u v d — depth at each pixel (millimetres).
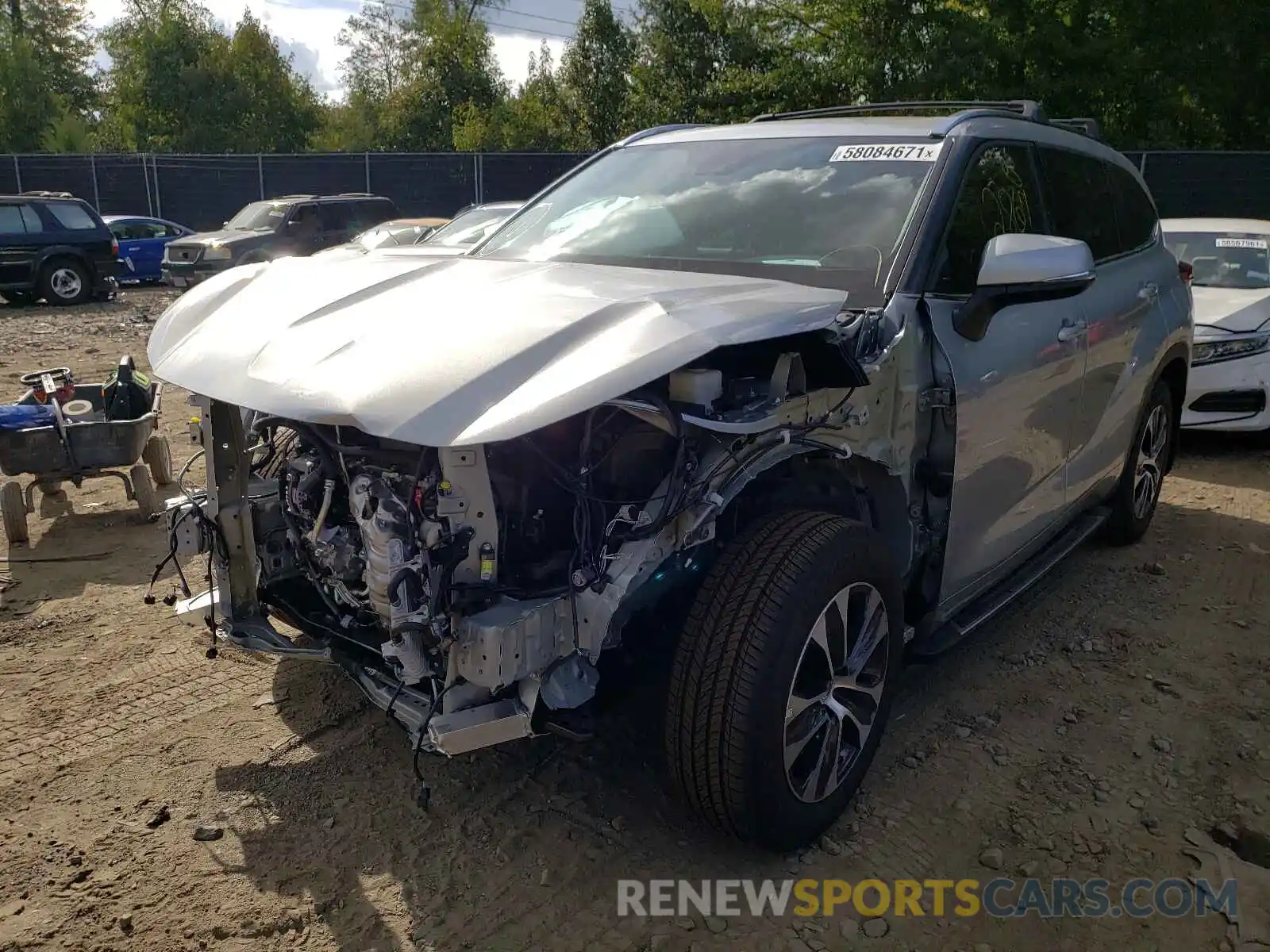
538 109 37688
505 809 2988
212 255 17406
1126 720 3555
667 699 2605
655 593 2566
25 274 16922
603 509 2520
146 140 42094
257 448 3273
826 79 22453
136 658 3896
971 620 3500
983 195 3453
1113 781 3195
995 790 3135
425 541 2352
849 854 2826
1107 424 4344
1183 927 2576
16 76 40875
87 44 46625
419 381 2217
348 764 3213
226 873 2707
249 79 42500
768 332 2391
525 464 2506
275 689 3676
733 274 3209
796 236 3293
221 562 3125
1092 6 21094
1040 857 2830
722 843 2855
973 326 3096
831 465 2949
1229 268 7766
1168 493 6312
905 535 3094
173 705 3561
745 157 3744
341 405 2211
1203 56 20703
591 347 2287
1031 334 3484
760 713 2484
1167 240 8258
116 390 5512
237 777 3137
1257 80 21328
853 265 3115
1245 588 4730
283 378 2406
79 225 17422
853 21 21578
